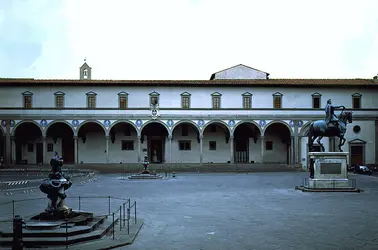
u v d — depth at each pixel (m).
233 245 13.98
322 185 29.73
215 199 25.38
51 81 54.62
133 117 54.94
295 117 55.84
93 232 15.01
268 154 60.06
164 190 30.50
